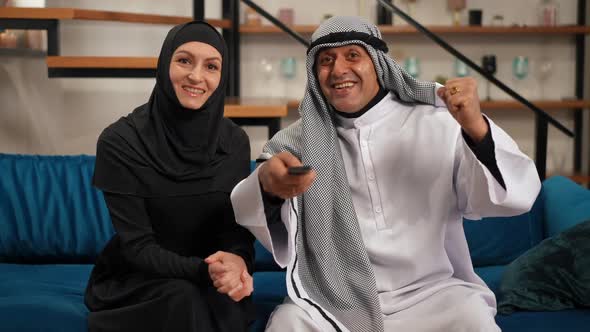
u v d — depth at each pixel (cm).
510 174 188
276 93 525
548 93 520
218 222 205
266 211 187
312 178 171
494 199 186
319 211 198
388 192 206
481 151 182
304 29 474
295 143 212
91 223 278
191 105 197
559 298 222
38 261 281
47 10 345
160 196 199
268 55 521
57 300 217
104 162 201
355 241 197
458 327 186
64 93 465
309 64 206
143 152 201
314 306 192
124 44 471
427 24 515
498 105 416
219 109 206
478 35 504
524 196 188
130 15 367
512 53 513
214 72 202
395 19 450
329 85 204
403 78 209
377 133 208
